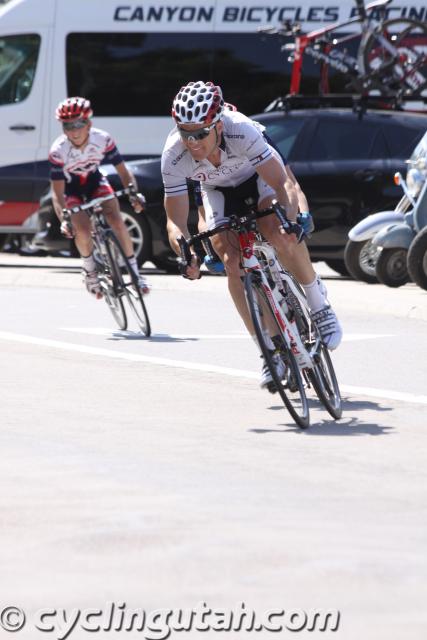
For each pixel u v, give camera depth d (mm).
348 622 12742
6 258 63812
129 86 61969
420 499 17859
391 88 59156
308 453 20844
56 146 36938
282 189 23031
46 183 61438
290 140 52406
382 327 37375
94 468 19516
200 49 62125
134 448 21016
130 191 36875
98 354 31484
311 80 61688
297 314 23625
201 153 22609
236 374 28703
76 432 22281
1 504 17281
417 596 13547
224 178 23641
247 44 62219
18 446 21078
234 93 62281
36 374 28438
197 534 15844
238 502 17500
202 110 22125
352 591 13688
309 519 16656
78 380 27734
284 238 23203
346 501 17672
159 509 17062
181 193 23750
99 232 35812
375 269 46938
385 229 45906
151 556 14914
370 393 26594
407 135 52656
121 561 14711
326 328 23797
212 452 20812
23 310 40844
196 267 22859
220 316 39469
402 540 15742
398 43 59438
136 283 34875
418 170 45594
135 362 30297
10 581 14008
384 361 30812
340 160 52219
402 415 24297
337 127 52469
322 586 13836
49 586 13836
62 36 61781
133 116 62031
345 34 61781
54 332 35469
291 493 18094
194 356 31281
